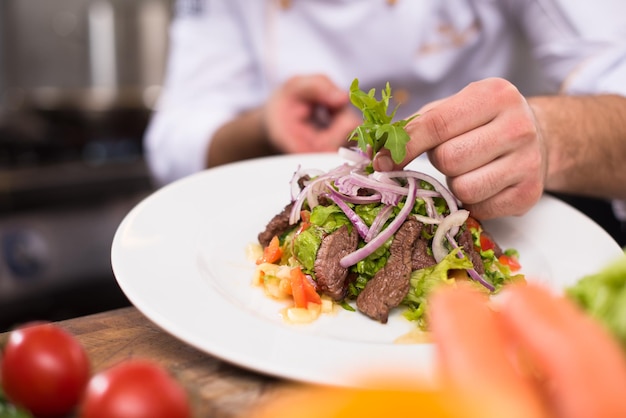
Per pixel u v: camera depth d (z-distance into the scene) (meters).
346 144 0.64
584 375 0.22
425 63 0.75
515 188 0.45
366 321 0.42
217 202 0.51
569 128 0.53
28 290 1.04
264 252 0.47
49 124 1.21
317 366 0.33
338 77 0.77
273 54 0.79
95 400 0.29
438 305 0.27
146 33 1.30
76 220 1.08
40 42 1.32
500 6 0.74
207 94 0.84
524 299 0.26
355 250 0.45
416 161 0.53
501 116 0.44
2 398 0.31
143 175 1.14
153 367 0.30
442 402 0.23
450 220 0.44
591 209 0.73
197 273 0.42
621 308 0.28
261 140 0.71
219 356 0.34
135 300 0.37
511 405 0.22
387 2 0.72
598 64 0.64
